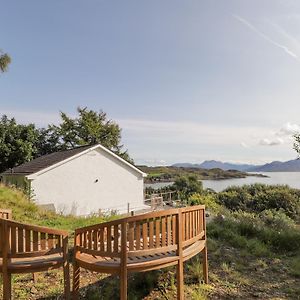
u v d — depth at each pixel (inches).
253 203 978.1
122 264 163.3
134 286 208.2
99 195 862.5
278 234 354.0
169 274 226.8
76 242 186.9
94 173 856.9
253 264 270.7
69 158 809.5
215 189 1261.1
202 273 230.1
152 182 1628.9
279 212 816.9
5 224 165.3
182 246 186.2
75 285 185.5
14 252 167.5
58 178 794.8
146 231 174.7
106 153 882.8
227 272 244.5
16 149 1184.2
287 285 225.9
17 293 197.8
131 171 932.0
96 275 229.0
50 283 214.2
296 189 1050.7
